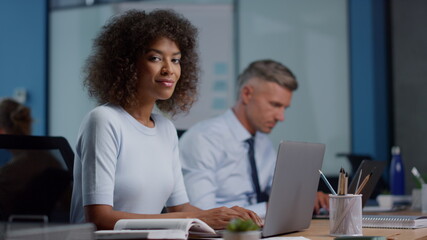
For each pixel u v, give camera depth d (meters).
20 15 6.36
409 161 5.33
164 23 1.98
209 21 5.79
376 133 5.37
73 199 1.91
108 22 2.05
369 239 1.46
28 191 1.99
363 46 5.40
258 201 3.17
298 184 1.79
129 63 1.96
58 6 6.27
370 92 5.38
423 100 5.32
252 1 5.70
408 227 1.87
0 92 6.38
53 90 6.29
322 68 5.51
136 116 1.98
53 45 6.28
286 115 5.57
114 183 1.86
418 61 5.34
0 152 1.95
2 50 6.41
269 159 3.31
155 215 1.73
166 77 1.96
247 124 3.27
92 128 1.84
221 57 5.77
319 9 5.51
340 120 5.46
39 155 2.03
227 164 3.10
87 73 2.07
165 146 2.04
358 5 5.41
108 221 1.73
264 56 5.66
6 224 1.07
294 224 1.81
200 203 2.91
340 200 1.68
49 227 1.05
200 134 3.05
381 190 3.76
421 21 5.34
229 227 1.28
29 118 3.08
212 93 5.76
